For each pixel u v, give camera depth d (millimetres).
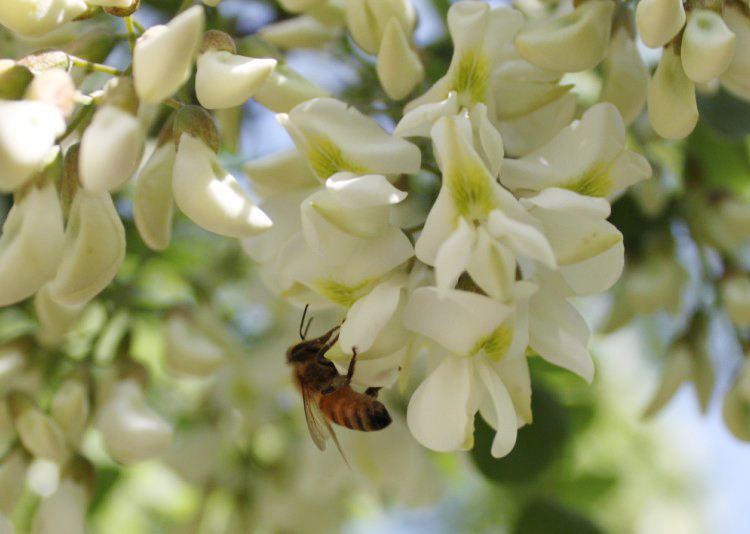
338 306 167
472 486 256
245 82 159
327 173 164
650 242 215
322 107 164
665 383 210
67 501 194
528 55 168
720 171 220
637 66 174
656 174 211
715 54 159
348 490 239
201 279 218
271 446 233
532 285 156
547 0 198
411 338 164
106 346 212
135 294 212
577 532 226
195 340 205
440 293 151
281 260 164
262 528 230
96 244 158
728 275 210
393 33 171
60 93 152
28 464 192
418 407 160
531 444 209
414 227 168
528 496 229
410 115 161
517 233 152
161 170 164
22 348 197
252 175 170
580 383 228
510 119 171
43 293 190
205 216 159
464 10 167
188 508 250
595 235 157
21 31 159
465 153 154
